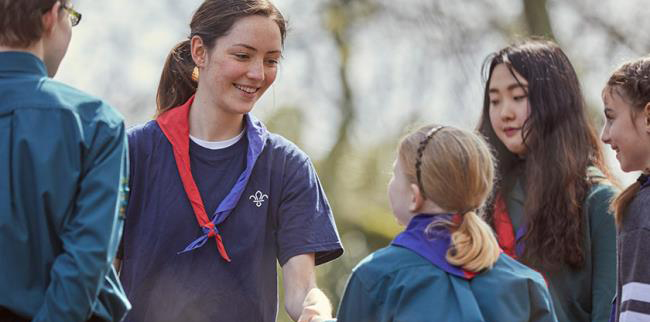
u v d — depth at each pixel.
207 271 5.07
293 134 12.65
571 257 5.26
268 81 5.15
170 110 5.30
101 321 4.06
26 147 3.96
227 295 5.07
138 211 5.12
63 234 3.94
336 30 14.25
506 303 4.29
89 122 4.03
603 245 5.21
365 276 4.42
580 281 5.27
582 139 5.59
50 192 3.93
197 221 5.09
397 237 4.52
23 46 4.12
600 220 5.26
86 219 3.90
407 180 4.54
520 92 5.64
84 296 3.86
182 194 5.11
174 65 5.45
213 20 5.09
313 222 5.24
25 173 3.95
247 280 5.10
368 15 14.30
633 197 4.78
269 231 5.23
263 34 5.05
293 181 5.26
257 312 5.12
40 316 3.88
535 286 4.40
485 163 4.48
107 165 4.00
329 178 12.68
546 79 5.62
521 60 5.66
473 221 4.40
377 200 12.86
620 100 4.84
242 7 5.07
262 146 5.21
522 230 5.43
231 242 5.10
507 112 5.66
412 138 4.56
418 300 4.29
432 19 14.05
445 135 4.48
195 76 5.41
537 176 5.45
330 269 12.23
